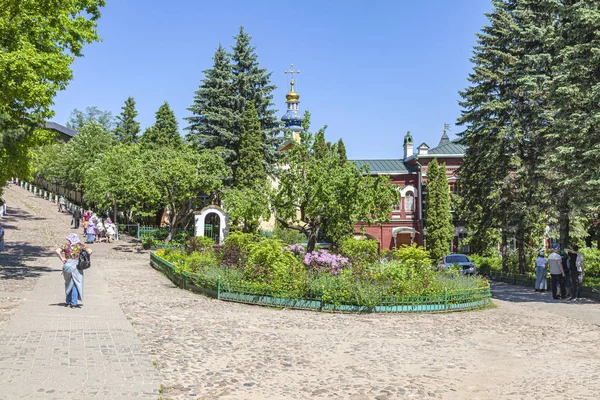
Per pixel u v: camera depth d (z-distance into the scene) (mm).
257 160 44719
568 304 18469
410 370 8734
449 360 9555
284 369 8398
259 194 24328
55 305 12953
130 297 15406
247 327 11805
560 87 20547
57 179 67688
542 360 9766
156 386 6977
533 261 36094
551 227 35438
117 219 51219
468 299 16594
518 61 29344
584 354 10289
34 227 41625
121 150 45562
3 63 16094
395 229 51656
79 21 21453
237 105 49188
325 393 7301
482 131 31500
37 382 6836
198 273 17469
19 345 8664
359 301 14922
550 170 26844
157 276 21938
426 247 46906
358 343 10711
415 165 53156
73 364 7750
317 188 21781
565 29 21016
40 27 19062
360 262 17422
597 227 35062
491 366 9234
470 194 34688
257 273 16188
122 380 7133
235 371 8094
